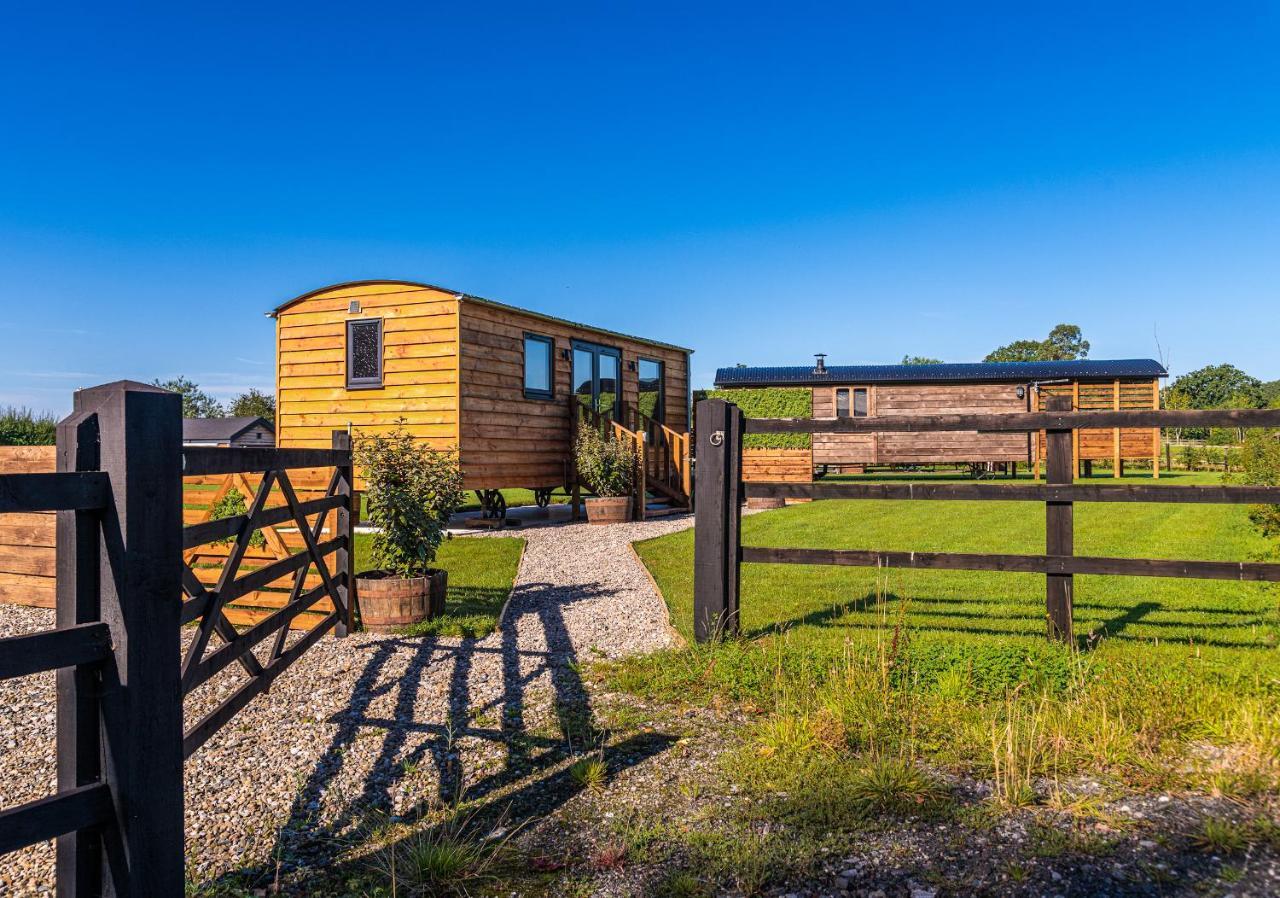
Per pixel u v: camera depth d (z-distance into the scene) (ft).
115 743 7.40
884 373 79.25
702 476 18.26
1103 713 12.19
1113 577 25.09
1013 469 76.43
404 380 41.57
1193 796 10.34
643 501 47.09
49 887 8.84
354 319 42.78
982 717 12.64
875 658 14.69
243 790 11.43
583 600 24.03
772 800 10.60
